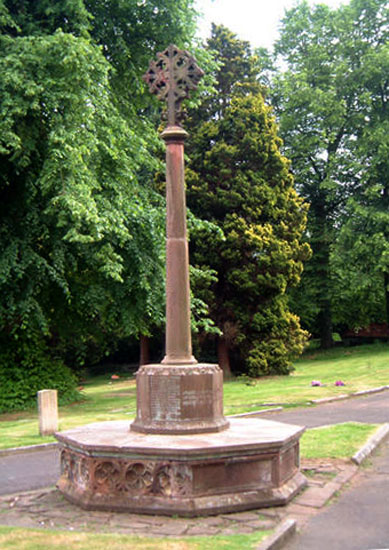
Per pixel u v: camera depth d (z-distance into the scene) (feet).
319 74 108.17
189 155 78.43
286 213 77.56
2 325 48.14
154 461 18.26
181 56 23.39
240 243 71.72
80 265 51.90
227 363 77.30
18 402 50.06
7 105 39.01
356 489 21.17
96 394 65.51
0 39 41.32
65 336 58.54
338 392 52.31
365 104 105.60
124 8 51.62
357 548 15.26
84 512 18.52
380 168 101.14
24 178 45.42
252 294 74.28
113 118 46.73
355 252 96.89
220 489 18.37
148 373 21.25
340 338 136.26
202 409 20.89
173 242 22.24
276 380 70.08
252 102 77.10
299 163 108.88
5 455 29.86
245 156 77.05
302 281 106.83
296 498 19.65
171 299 22.07
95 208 40.19
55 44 39.83
